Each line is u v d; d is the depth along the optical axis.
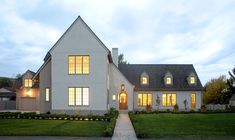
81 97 29.30
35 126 19.94
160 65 46.28
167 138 15.42
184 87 42.75
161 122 23.53
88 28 29.64
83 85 29.28
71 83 29.38
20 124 21.14
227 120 25.33
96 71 29.30
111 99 38.41
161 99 42.28
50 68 31.66
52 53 29.67
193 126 20.69
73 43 29.61
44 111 31.34
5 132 17.03
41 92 31.58
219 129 18.98
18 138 15.27
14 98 60.81
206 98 57.16
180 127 20.05
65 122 22.66
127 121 25.00
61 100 29.30
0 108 47.81
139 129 17.67
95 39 29.52
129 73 44.72
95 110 29.06
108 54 30.16
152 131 17.92
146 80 43.03
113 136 16.33
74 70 29.50
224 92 55.41
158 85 42.88
